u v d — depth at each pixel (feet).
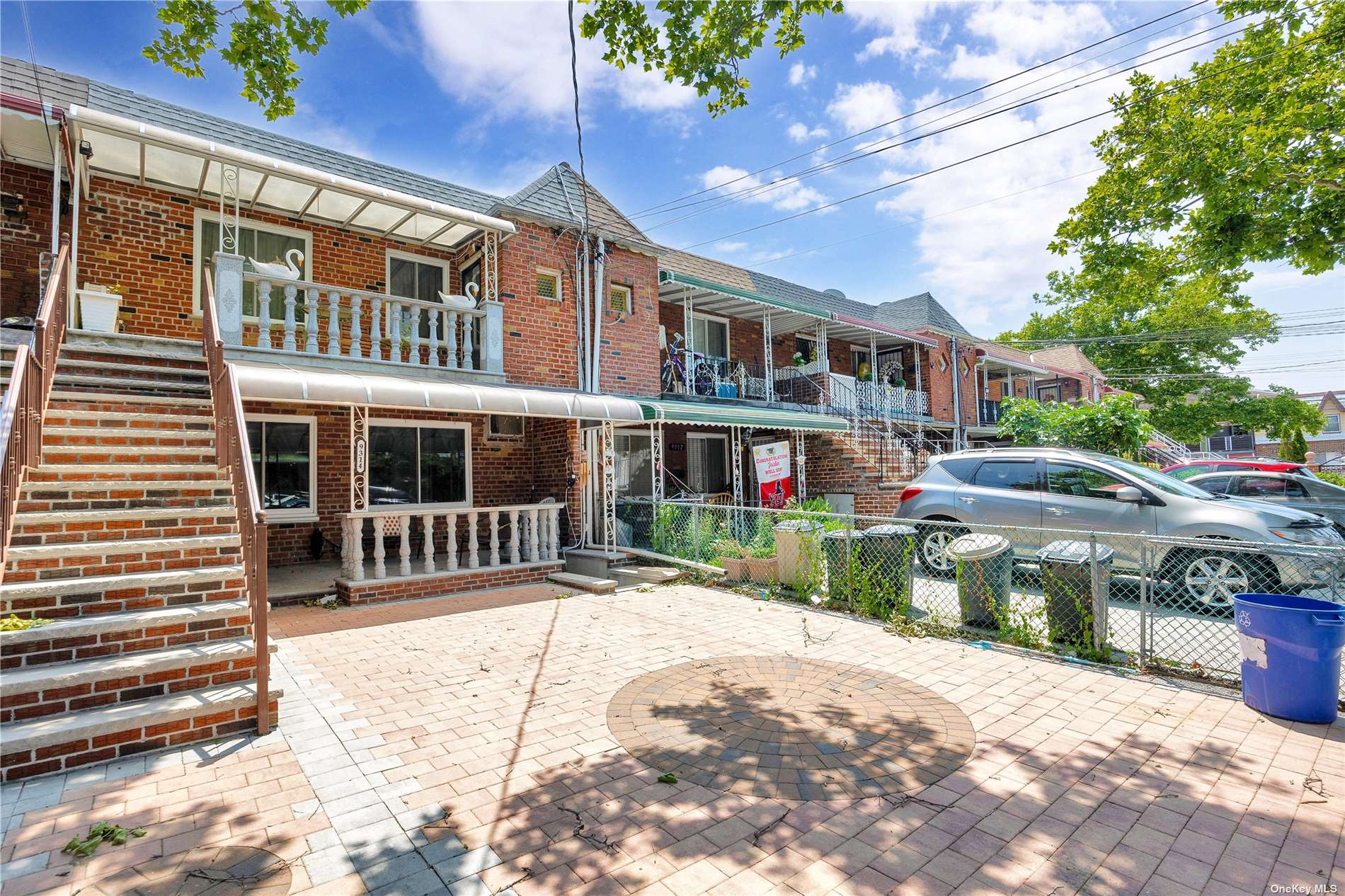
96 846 10.51
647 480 50.67
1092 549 21.43
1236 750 14.29
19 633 14.49
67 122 24.61
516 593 32.30
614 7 20.62
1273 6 32.40
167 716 14.35
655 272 47.14
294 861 10.26
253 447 34.71
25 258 29.17
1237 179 32.32
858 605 27.68
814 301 78.48
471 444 41.88
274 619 26.66
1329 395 179.73
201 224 33.65
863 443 57.31
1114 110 35.99
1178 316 123.54
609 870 10.11
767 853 10.57
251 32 19.17
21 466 18.67
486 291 37.65
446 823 11.45
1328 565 18.76
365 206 34.55
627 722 16.11
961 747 14.57
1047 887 9.66
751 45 20.80
